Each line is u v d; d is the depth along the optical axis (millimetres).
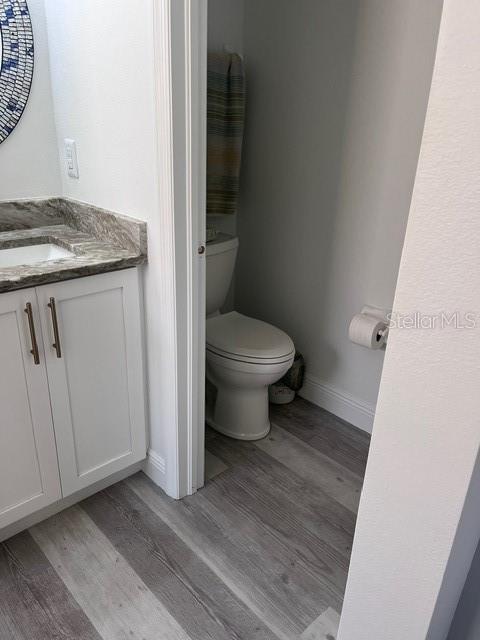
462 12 584
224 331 2184
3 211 1775
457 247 661
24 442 1487
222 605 1433
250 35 2254
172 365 1606
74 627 1354
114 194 1626
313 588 1496
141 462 1939
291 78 2129
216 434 2215
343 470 2006
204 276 1579
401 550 875
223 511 1771
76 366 1537
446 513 788
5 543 1604
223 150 2236
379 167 1905
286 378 2432
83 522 1697
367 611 980
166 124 1324
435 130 644
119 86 1453
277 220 2385
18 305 1342
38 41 1682
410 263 715
